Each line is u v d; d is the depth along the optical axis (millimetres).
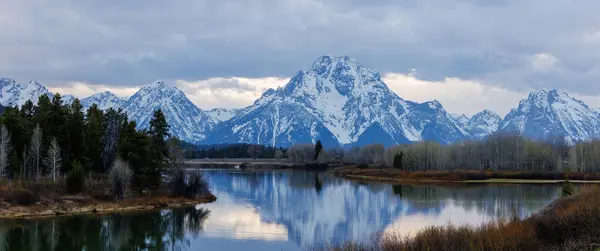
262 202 134250
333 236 85438
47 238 83312
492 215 105312
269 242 81562
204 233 89562
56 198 108625
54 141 119125
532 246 49188
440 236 55375
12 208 100625
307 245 78188
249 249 76875
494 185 192125
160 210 114562
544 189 171875
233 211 116062
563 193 86625
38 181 116000
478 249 49531
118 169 119312
